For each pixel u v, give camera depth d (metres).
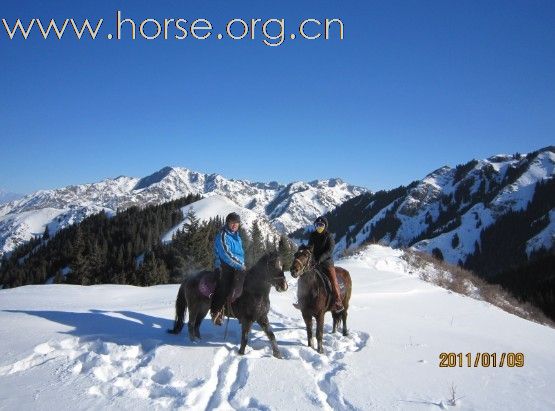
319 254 9.53
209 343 8.88
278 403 6.47
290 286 18.23
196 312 9.02
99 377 6.96
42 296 15.46
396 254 37.28
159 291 17.91
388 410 6.48
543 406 7.14
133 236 90.56
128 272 67.12
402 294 20.08
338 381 7.36
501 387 7.84
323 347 9.48
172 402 6.21
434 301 18.84
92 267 74.19
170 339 8.99
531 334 13.95
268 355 8.62
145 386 6.79
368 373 7.88
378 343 9.98
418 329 12.06
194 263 58.25
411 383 7.61
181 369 7.45
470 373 8.45
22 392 6.27
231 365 7.77
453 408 6.75
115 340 8.62
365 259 33.50
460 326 13.73
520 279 100.75
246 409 6.22
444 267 37.84
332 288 9.24
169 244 75.06
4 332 8.70
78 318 10.17
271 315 12.60
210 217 114.62
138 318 10.84
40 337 8.48
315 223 9.70
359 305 15.59
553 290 74.94
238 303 8.42
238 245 8.58
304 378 7.38
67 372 7.04
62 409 5.84
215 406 6.39
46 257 100.44
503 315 17.16
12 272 95.50
